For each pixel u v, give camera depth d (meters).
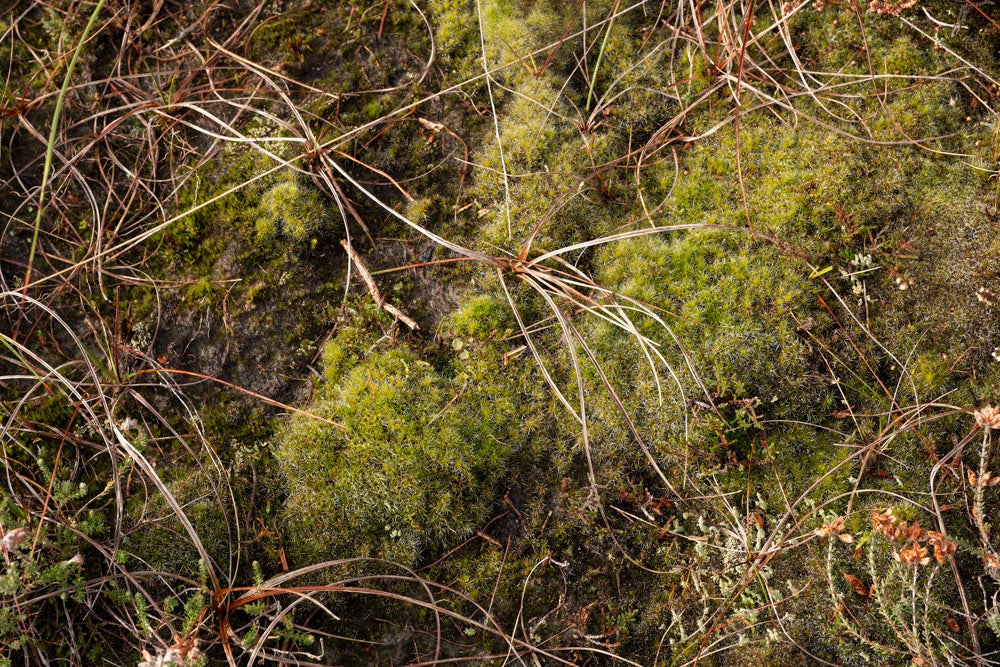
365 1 1.00
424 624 0.94
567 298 0.96
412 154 0.98
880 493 0.95
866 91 0.98
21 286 0.97
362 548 0.94
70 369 0.96
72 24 1.00
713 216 0.97
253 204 0.98
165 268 0.97
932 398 0.95
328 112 0.99
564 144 0.98
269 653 0.94
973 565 0.94
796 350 0.95
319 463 0.95
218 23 1.00
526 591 0.95
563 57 0.99
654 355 0.96
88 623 0.94
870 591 0.94
